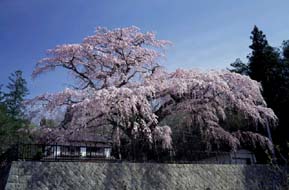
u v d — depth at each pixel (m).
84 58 13.95
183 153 12.77
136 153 12.06
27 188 8.59
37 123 13.25
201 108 13.64
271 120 15.32
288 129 16.16
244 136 15.44
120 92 11.38
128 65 14.31
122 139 13.13
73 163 9.54
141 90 11.77
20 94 25.75
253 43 19.03
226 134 14.45
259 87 14.25
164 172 10.91
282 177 12.98
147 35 14.85
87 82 14.28
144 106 11.86
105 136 13.48
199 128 14.73
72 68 13.98
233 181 12.09
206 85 12.62
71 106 11.59
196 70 13.95
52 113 12.32
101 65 14.16
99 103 11.02
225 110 14.91
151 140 11.86
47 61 13.66
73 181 9.27
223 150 15.80
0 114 18.97
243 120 16.05
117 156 12.26
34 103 12.61
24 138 16.73
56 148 10.60
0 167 10.26
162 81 13.47
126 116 11.66
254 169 12.84
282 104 16.53
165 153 12.43
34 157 9.68
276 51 18.84
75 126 11.82
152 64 14.97
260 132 16.42
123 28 14.54
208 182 11.54
